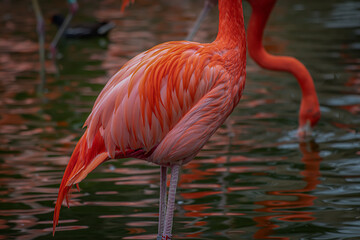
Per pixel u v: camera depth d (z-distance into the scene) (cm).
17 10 2647
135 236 559
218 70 477
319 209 627
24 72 1456
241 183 721
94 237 558
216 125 484
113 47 1775
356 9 2309
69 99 1178
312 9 2372
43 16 2469
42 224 596
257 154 842
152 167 810
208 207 642
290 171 763
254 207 638
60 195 485
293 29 1909
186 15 2352
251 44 910
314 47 1603
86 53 1714
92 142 477
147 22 2214
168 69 469
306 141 900
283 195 675
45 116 1059
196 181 734
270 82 1312
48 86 1297
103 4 2852
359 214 610
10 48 1791
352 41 1669
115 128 469
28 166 794
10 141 912
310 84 927
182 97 468
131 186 721
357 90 1177
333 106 1083
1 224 595
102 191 703
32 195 685
